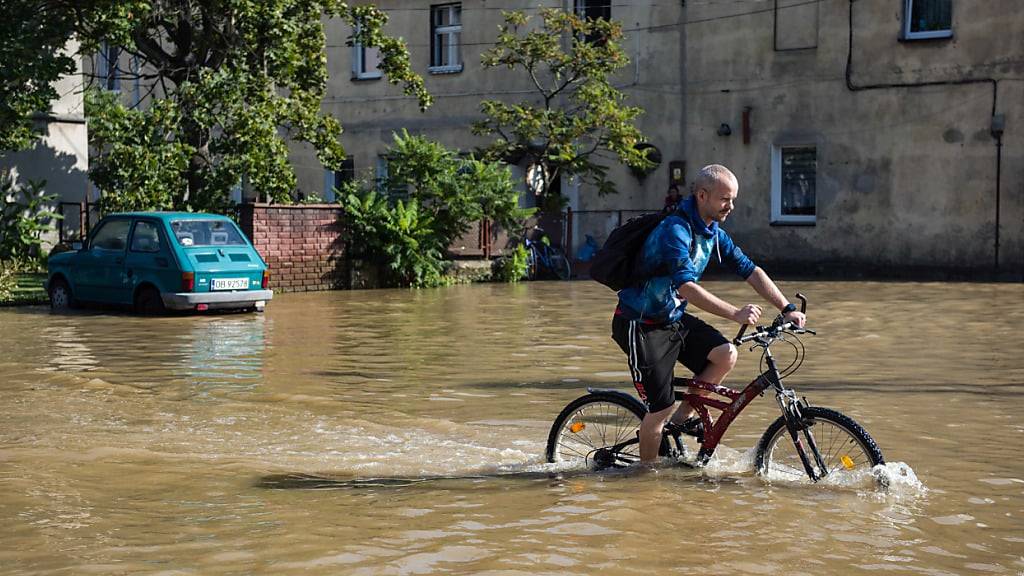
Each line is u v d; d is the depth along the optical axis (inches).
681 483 299.0
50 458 338.6
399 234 1085.8
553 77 1402.6
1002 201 1157.7
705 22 1322.6
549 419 408.8
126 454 345.7
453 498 287.4
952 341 629.6
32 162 1218.0
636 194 1369.3
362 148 1563.7
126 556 237.5
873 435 369.1
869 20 1223.5
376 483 307.3
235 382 495.5
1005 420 395.9
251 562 232.8
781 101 1279.5
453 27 1496.1
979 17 1163.3
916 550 240.7
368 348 616.7
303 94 1122.7
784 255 1285.7
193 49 1103.0
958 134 1179.3
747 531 254.1
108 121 1029.2
